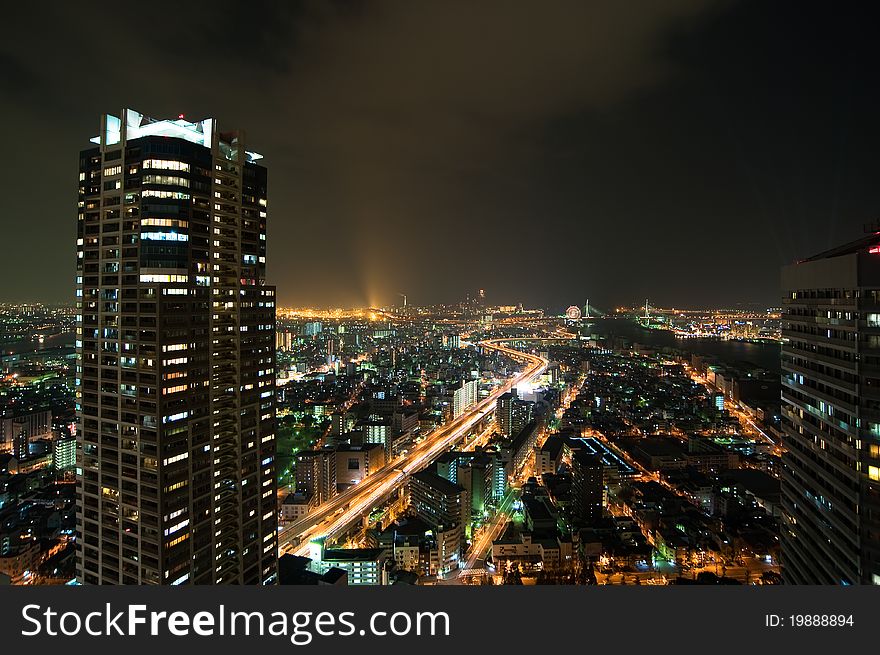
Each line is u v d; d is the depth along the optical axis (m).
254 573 171.25
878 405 94.12
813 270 110.50
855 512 96.56
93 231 151.88
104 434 149.88
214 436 158.12
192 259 151.38
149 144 145.38
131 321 144.88
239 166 166.50
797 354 116.75
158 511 142.50
